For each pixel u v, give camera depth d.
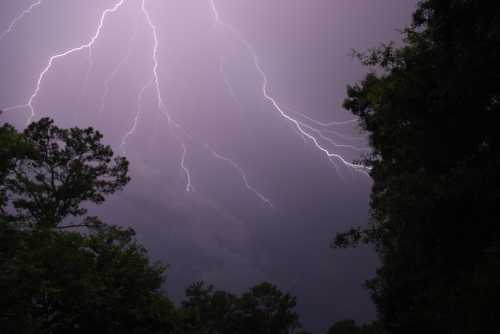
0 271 12.02
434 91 9.08
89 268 16.98
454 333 9.02
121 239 20.98
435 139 9.35
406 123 10.54
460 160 9.24
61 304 15.71
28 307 12.72
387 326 18.67
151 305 20.06
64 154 25.47
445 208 8.57
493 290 7.59
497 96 8.38
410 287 15.43
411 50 10.63
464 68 8.10
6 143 22.45
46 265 14.93
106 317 17.56
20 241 13.80
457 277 9.26
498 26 7.39
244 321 55.84
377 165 14.94
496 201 8.09
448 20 8.62
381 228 15.42
